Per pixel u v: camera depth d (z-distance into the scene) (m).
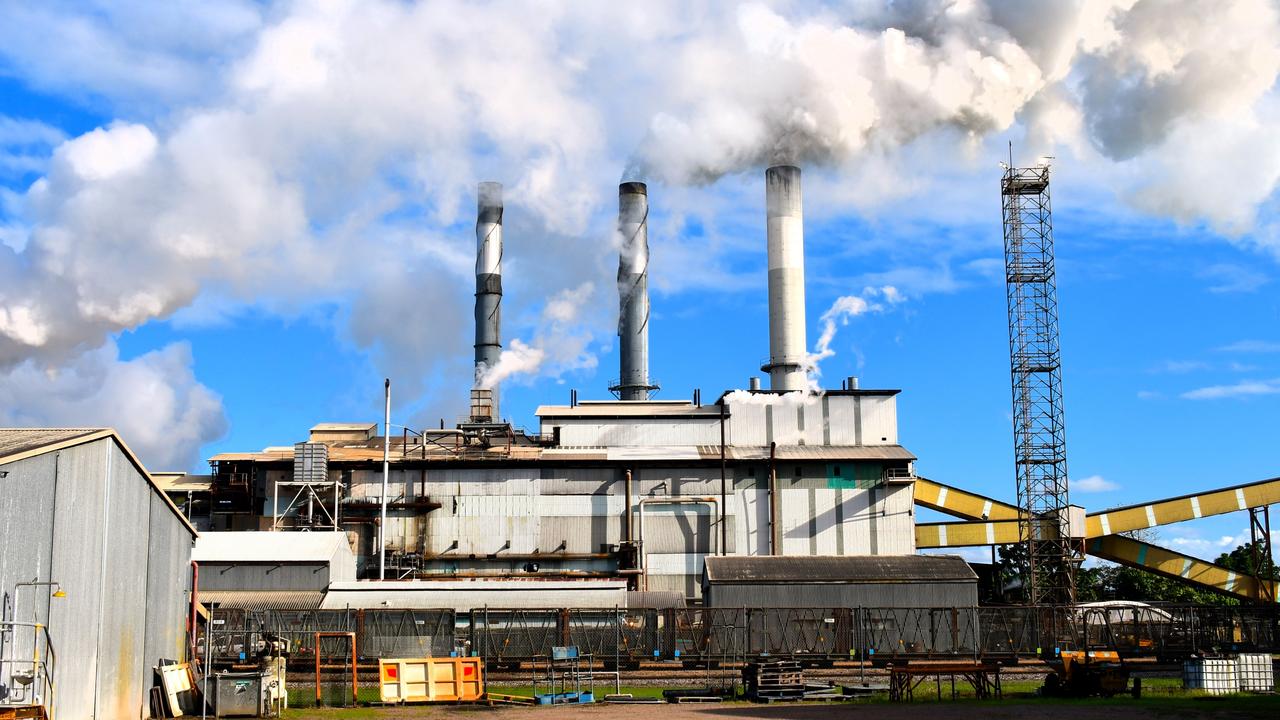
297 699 45.31
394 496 91.94
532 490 92.00
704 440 98.25
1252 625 76.12
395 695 42.88
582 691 53.00
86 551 33.81
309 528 86.94
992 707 39.12
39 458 31.06
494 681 60.09
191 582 43.66
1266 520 102.00
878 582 74.06
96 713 34.25
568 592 73.00
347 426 105.94
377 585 73.44
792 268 116.25
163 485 103.00
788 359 115.00
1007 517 102.25
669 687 56.66
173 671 39.25
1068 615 72.50
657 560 90.81
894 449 95.38
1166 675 60.34
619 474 92.38
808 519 91.94
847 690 47.38
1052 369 105.00
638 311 126.44
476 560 90.75
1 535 29.14
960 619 72.00
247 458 93.38
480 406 104.69
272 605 72.19
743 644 70.50
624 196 127.62
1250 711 36.59
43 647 30.89
